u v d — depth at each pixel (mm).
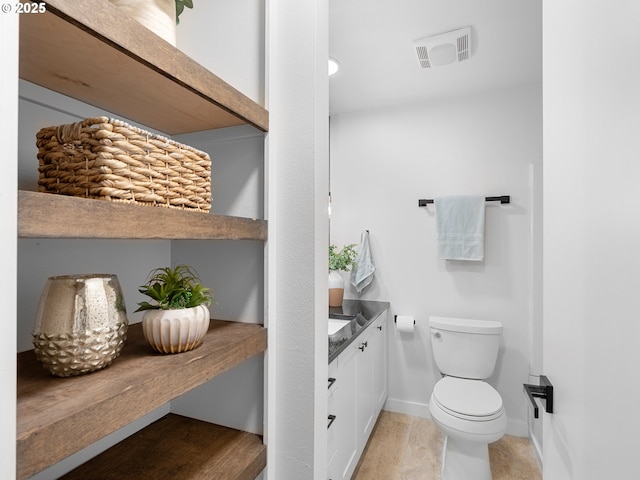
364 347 2076
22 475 381
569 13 820
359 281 2752
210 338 805
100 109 823
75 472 770
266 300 910
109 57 565
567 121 830
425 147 2711
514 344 2465
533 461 2150
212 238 703
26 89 686
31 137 716
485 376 2355
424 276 2701
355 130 2912
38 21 454
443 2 1608
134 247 959
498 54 2057
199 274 1045
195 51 1044
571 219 796
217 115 863
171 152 648
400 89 2516
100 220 478
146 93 720
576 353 753
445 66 2193
